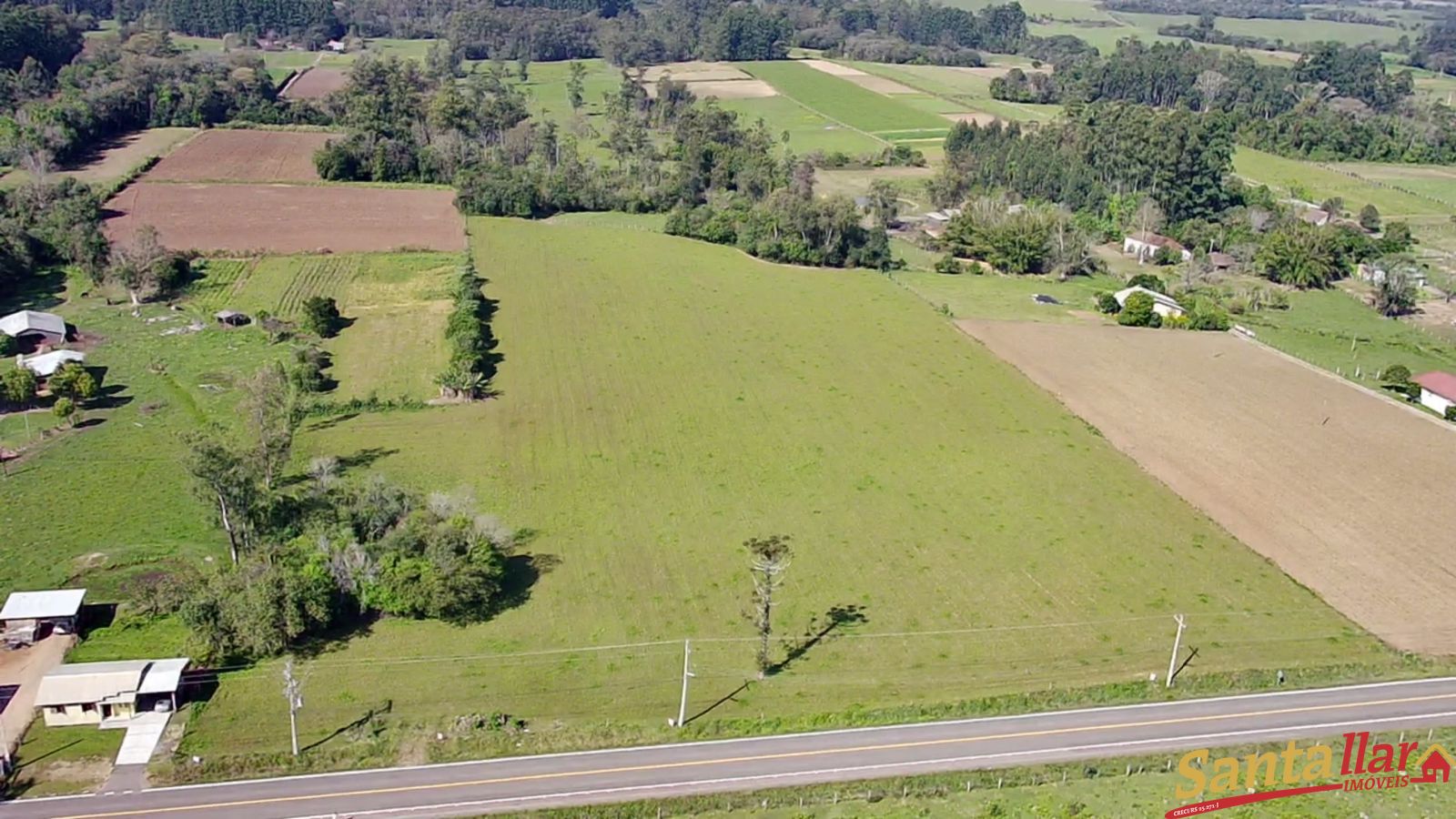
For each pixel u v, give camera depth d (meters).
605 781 55.34
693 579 73.69
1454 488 87.75
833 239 150.88
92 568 72.31
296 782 54.84
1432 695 63.06
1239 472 90.00
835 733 59.28
